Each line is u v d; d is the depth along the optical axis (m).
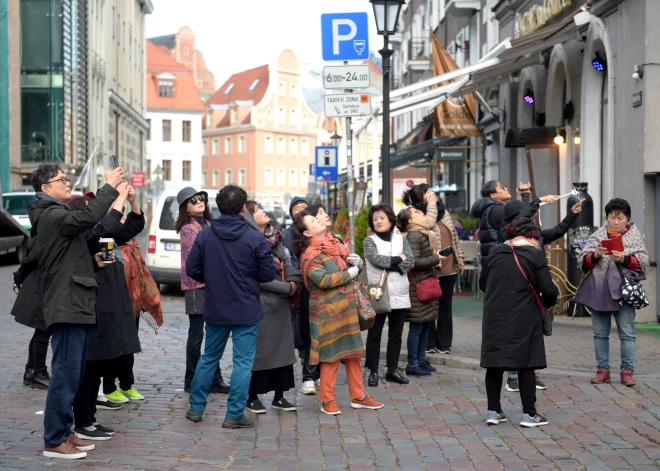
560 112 20.39
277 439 7.45
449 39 36.12
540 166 19.38
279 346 8.40
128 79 70.06
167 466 6.53
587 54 17.11
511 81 23.91
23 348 11.88
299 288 8.52
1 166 44.25
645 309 13.84
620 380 9.42
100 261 6.88
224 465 6.61
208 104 115.94
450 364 10.70
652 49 13.80
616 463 6.62
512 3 23.20
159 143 99.44
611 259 9.16
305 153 113.00
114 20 62.69
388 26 13.06
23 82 45.12
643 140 13.90
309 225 8.45
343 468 6.59
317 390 9.62
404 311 9.70
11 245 28.33
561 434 7.49
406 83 50.41
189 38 134.38
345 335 8.40
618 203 9.22
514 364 7.64
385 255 9.45
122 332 7.69
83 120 50.38
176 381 9.85
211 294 7.77
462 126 27.09
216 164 113.50
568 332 12.77
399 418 8.20
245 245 7.75
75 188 41.09
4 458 6.59
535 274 7.71
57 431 6.66
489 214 9.95
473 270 18.50
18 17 44.81
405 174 21.56
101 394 8.57
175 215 18.95
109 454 6.82
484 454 6.93
